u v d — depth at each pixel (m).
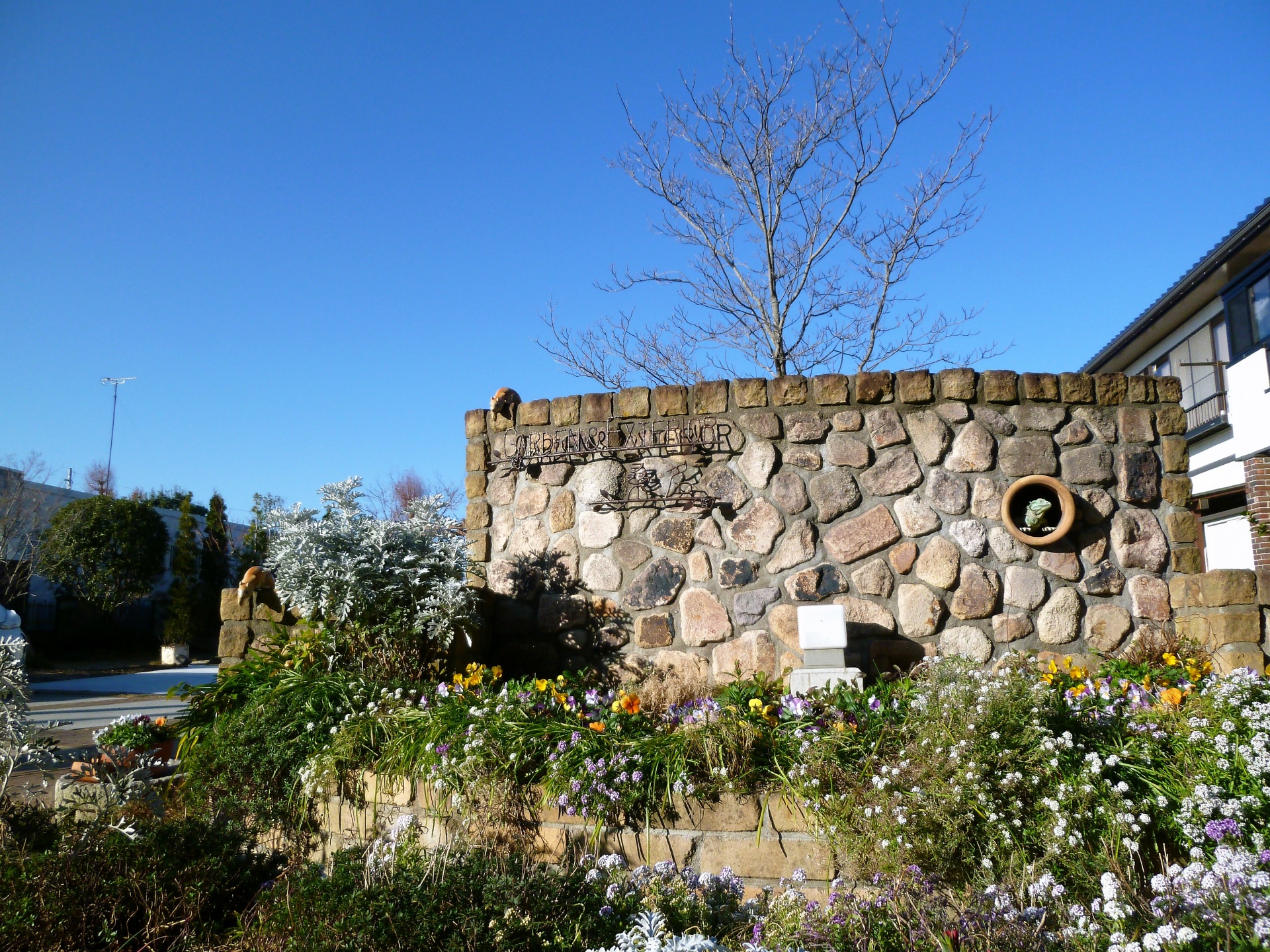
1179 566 5.96
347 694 4.80
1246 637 5.23
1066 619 5.86
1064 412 6.16
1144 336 19.19
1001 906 2.62
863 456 6.17
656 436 6.43
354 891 2.79
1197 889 2.45
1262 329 14.99
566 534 6.52
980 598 5.90
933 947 2.47
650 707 4.81
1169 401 6.20
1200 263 15.59
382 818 4.11
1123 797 3.27
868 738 3.78
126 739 5.57
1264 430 14.75
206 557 30.70
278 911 3.07
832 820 3.37
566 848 3.74
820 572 6.05
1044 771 3.27
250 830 3.97
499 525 6.69
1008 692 3.62
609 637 6.27
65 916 3.04
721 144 11.77
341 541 5.60
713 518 6.27
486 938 2.61
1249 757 3.15
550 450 6.62
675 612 6.20
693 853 3.60
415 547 5.73
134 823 3.87
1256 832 2.98
